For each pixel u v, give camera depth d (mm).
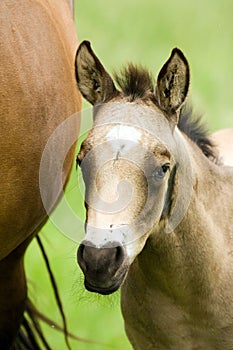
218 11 23438
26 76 8625
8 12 8617
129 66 8945
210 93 18531
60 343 12203
